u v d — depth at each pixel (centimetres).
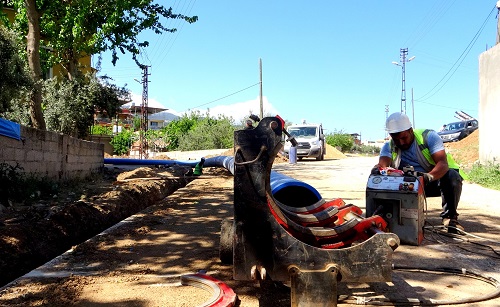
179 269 420
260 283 377
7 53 976
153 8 1656
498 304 329
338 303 333
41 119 1197
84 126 1836
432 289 362
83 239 710
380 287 367
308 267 271
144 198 1088
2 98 998
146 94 4269
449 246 493
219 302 319
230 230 424
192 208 769
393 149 545
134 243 520
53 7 1434
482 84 1520
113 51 1709
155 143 4266
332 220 377
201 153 3138
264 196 276
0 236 557
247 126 296
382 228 345
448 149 2220
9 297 346
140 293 353
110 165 1936
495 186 1084
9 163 872
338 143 5753
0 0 1430
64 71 2238
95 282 382
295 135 2714
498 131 1365
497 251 473
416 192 457
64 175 1172
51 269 421
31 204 813
